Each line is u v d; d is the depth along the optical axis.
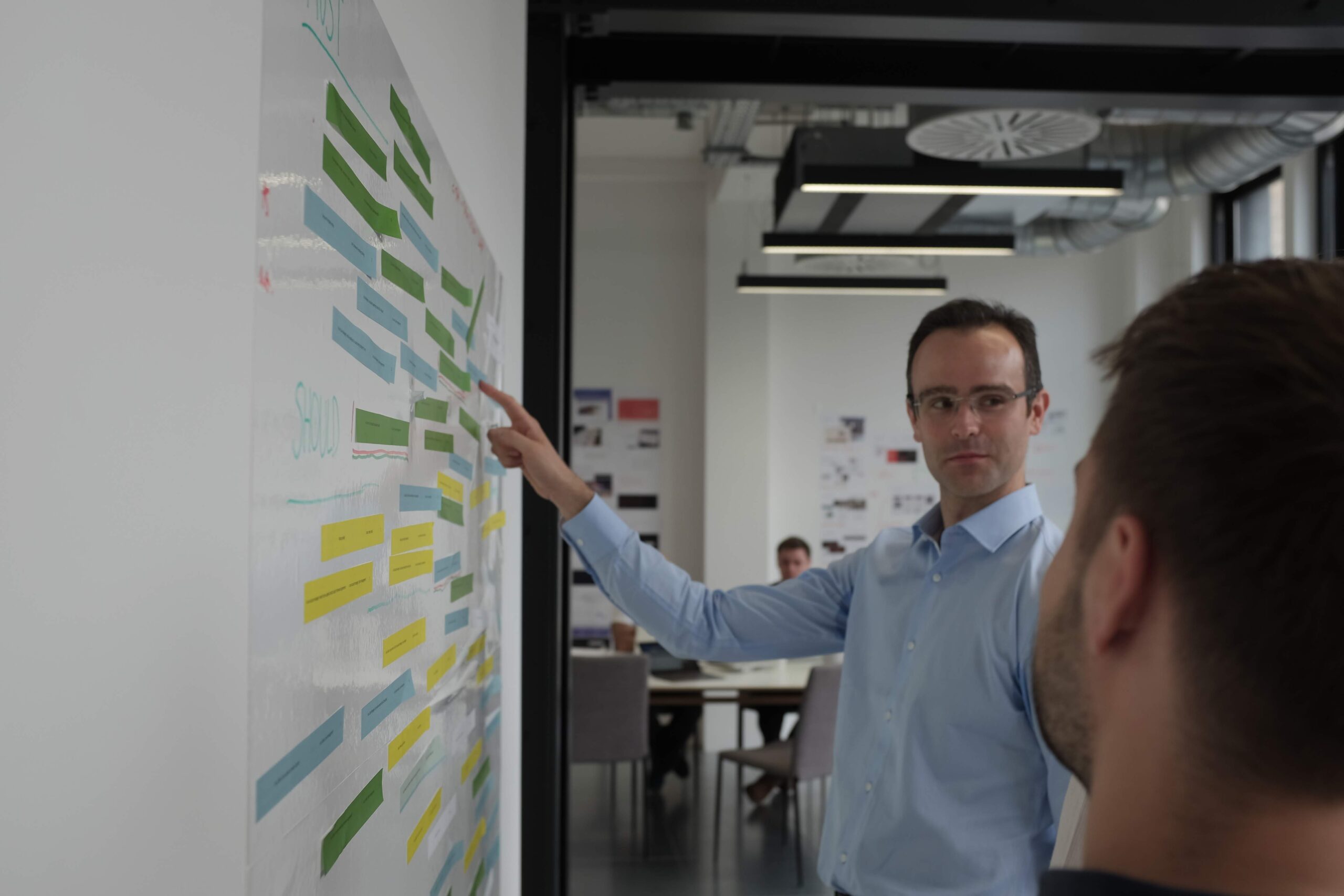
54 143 0.31
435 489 0.97
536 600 2.17
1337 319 0.35
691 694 4.96
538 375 2.23
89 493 0.33
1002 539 1.56
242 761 0.46
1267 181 6.08
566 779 2.34
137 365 0.36
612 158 6.91
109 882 0.34
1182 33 2.46
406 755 0.83
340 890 0.62
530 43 2.29
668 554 6.99
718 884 4.25
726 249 6.84
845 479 7.02
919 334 1.69
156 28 0.37
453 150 1.11
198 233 0.41
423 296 0.90
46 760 0.30
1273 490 0.34
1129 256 6.95
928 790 1.56
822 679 4.31
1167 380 0.37
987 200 4.93
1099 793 0.40
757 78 2.77
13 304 0.29
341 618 0.62
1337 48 2.53
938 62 2.85
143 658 0.36
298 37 0.53
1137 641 0.38
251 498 0.47
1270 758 0.34
